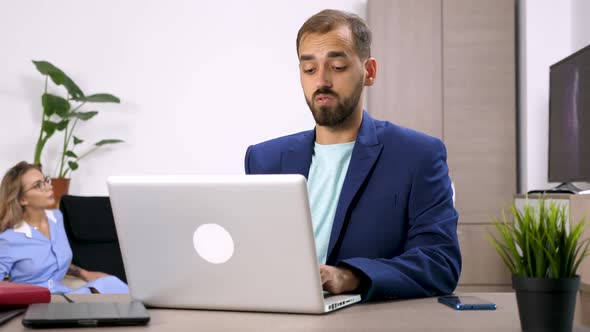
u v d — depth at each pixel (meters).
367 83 1.75
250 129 5.52
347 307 1.35
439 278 1.54
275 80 5.51
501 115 5.15
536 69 5.07
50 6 5.49
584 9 4.85
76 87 5.14
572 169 4.29
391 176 1.68
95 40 5.51
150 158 5.51
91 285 3.90
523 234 1.05
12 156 5.47
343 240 1.68
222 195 1.25
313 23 1.66
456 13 5.16
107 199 4.52
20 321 1.26
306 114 5.50
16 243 4.02
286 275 1.25
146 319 1.19
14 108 5.48
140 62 5.51
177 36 5.51
